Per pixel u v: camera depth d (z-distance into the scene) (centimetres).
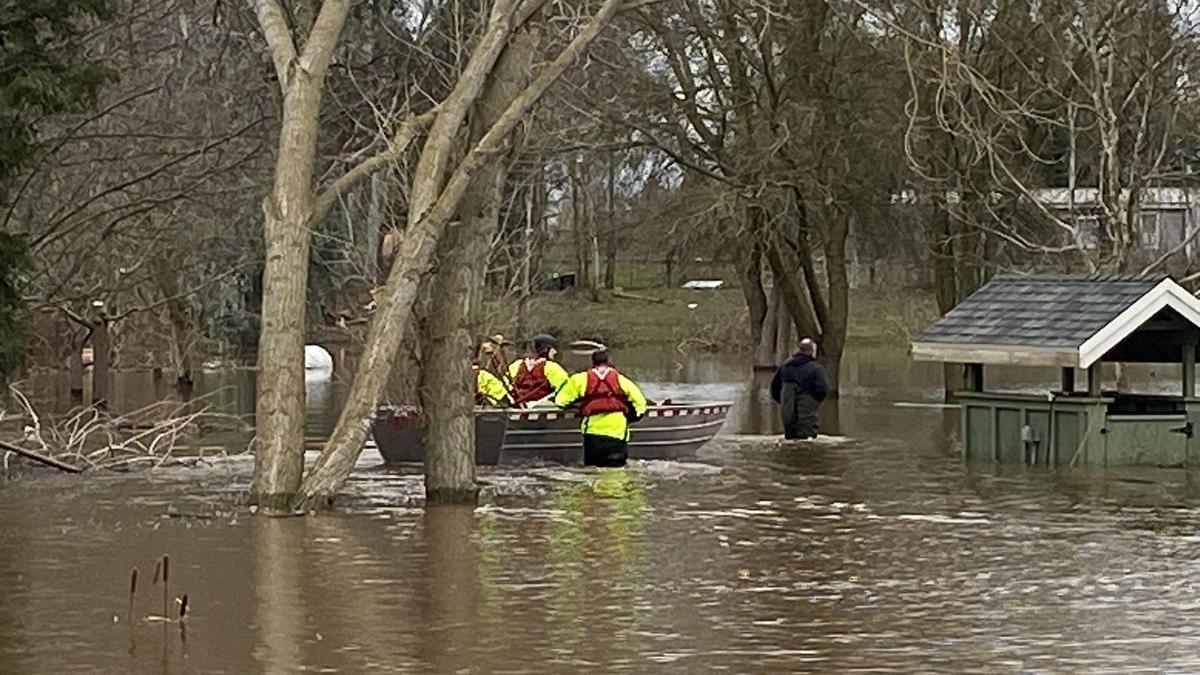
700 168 4169
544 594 1472
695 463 2648
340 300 5066
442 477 2122
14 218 3331
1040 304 2677
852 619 1368
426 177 2045
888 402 4019
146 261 3909
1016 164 4238
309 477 2041
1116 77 3853
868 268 6350
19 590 1486
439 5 3058
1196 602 1446
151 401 3997
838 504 2117
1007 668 1199
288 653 1234
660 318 6819
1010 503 2127
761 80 4175
